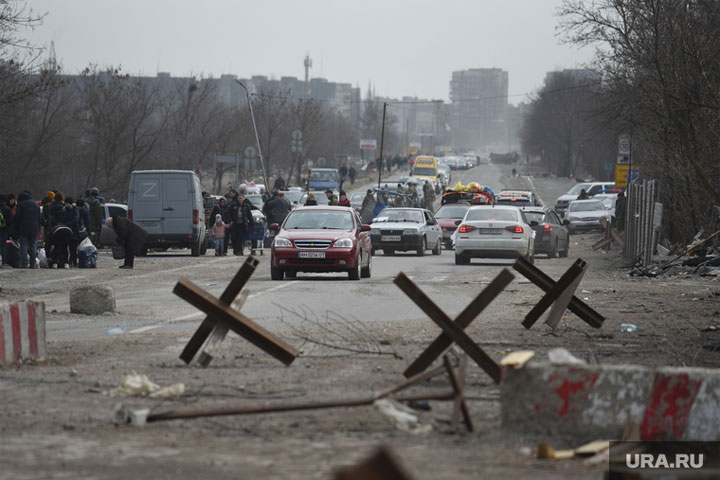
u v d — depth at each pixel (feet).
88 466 46.11
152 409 60.59
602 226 409.08
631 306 133.59
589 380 52.49
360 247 183.42
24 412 60.54
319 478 43.39
